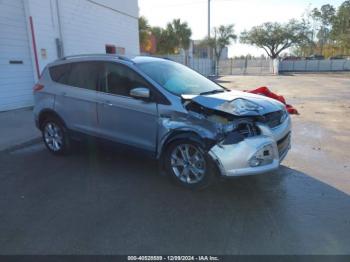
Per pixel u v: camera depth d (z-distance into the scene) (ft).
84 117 17.85
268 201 13.53
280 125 14.89
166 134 14.49
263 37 193.57
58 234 11.16
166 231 11.30
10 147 21.27
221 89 17.67
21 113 33.42
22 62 36.32
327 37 228.02
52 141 20.10
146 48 107.24
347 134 25.62
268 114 14.49
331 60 152.56
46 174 16.93
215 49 183.42
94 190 14.80
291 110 34.17
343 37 199.00
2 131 25.48
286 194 14.21
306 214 12.44
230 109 13.46
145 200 13.70
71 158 19.49
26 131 25.50
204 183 13.88
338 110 37.01
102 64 17.21
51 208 13.10
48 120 19.92
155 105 14.79
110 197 14.05
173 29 143.84
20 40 35.88
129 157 19.29
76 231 11.34
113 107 16.35
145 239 10.84
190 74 18.22
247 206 13.10
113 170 17.31
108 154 19.97
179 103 14.23
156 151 15.25
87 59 17.99
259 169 13.10
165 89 14.89
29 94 37.63
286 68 156.56
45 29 39.34
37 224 11.85
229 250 10.24
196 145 13.79
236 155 12.93
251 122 13.52
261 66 153.48
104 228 11.53
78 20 46.01
